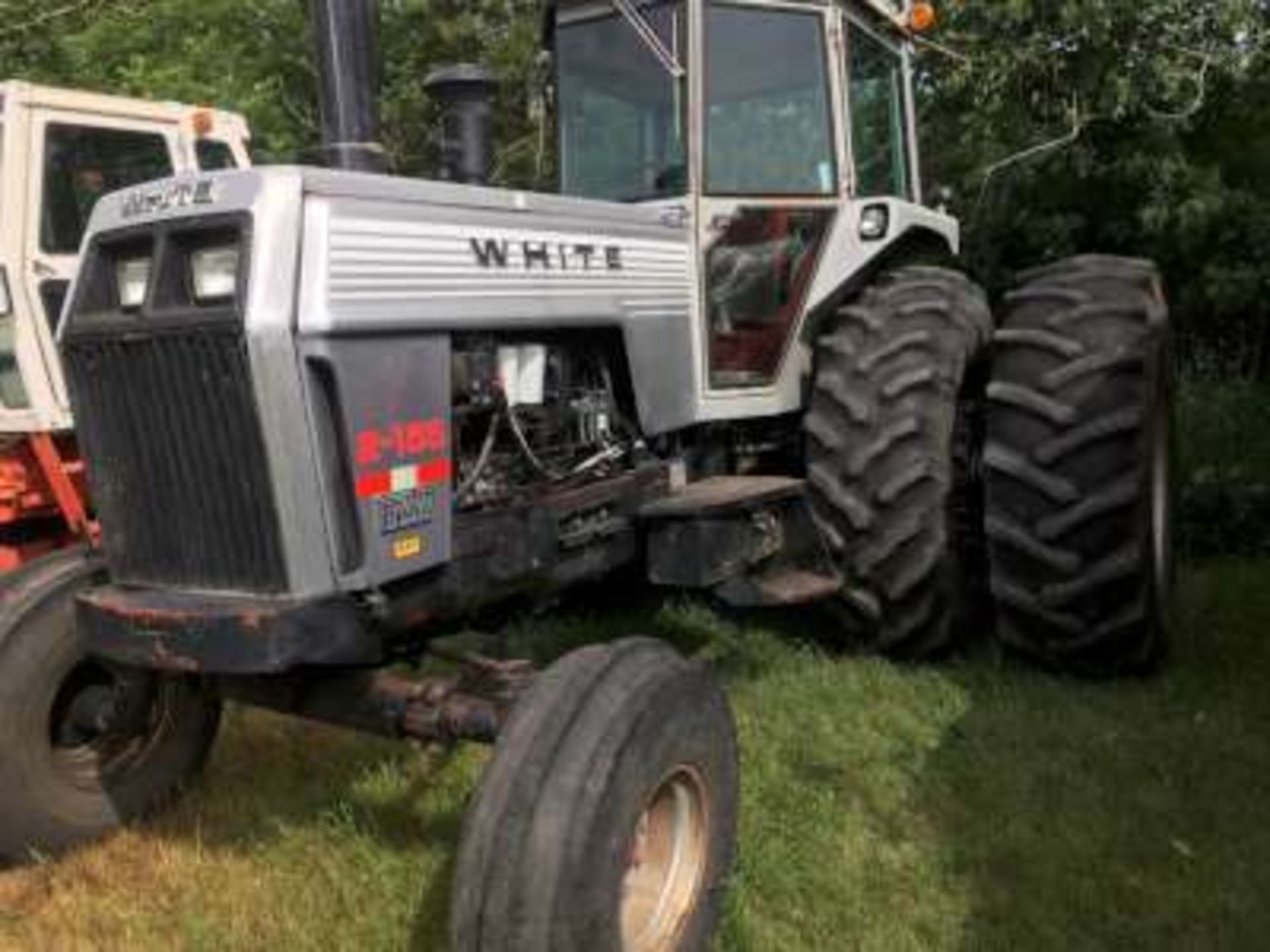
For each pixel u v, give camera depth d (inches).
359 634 96.5
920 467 142.3
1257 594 186.1
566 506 119.0
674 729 91.6
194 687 118.0
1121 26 278.4
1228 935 98.6
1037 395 139.9
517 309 110.3
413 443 99.1
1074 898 104.2
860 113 168.1
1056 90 300.2
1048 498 139.3
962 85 302.7
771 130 149.0
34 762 117.0
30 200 183.9
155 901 112.1
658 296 131.6
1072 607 141.1
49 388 185.0
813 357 159.2
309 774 136.3
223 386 91.1
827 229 156.3
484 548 109.2
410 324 98.0
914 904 105.4
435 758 135.9
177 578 98.3
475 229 106.6
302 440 91.0
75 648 118.7
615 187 148.0
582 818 82.5
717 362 144.3
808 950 100.0
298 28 414.0
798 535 146.0
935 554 144.0
